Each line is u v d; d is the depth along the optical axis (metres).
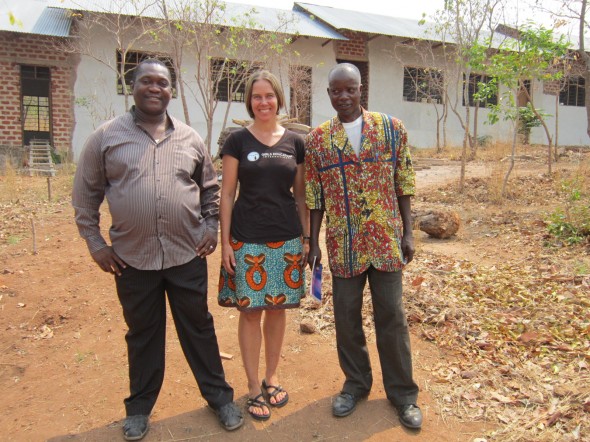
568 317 4.42
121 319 4.55
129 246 2.79
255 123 3.07
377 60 17.95
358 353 3.24
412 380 3.15
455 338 4.10
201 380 3.11
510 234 7.22
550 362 3.73
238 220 3.06
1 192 9.15
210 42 12.57
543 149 15.65
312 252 3.19
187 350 3.10
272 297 3.07
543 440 2.92
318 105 17.33
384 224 2.99
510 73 9.01
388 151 2.99
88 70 14.36
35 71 14.20
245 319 3.20
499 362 3.75
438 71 16.78
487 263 6.13
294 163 3.06
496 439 2.95
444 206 9.12
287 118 9.39
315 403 3.33
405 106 18.44
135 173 2.72
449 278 5.44
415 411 3.10
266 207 3.03
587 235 6.70
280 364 3.83
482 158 14.50
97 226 2.84
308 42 17.02
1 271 5.45
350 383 3.26
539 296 4.91
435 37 17.27
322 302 4.78
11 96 13.78
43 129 15.19
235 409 3.11
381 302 3.05
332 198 3.04
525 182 10.10
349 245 3.03
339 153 2.98
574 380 3.45
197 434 3.04
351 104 2.94
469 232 7.55
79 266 5.65
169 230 2.80
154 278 2.88
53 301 4.86
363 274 3.12
